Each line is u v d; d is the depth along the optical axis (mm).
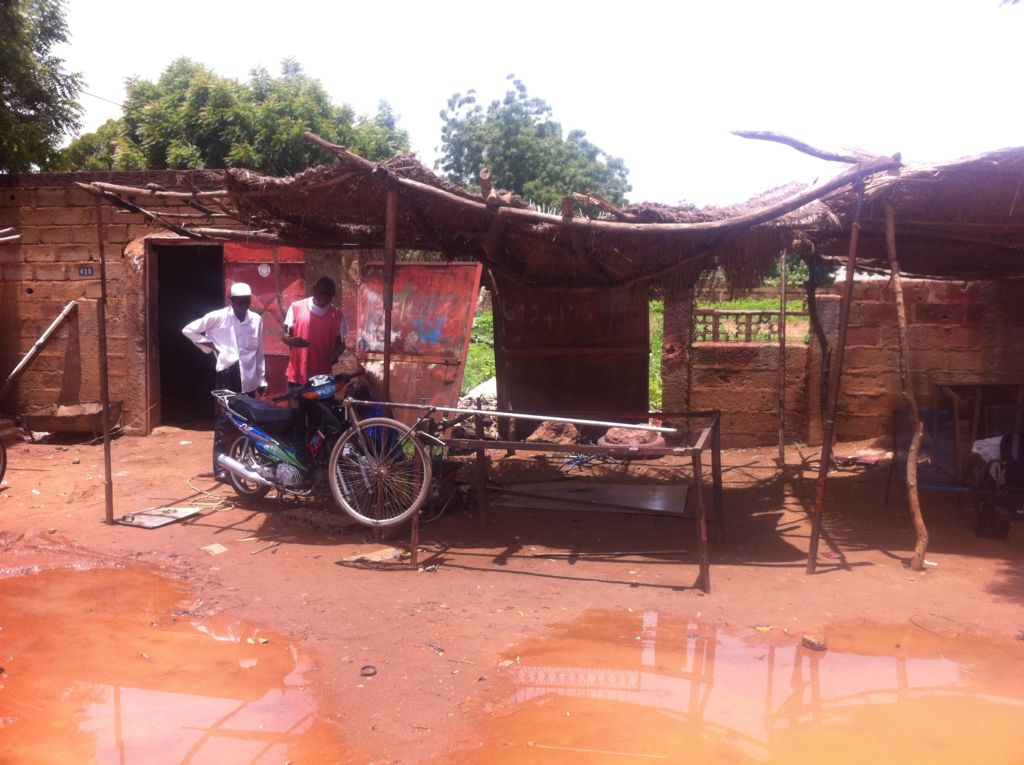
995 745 3484
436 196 5977
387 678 4117
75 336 11430
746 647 4520
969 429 9180
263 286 10906
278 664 4285
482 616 4961
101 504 7629
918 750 3441
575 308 10414
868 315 9891
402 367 8422
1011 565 5953
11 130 12898
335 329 7797
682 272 7086
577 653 4418
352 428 6312
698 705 3838
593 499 7863
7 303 11602
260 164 22000
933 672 4215
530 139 40812
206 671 4191
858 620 4914
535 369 10562
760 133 5617
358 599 5238
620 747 3447
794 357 10266
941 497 8039
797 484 8555
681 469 9398
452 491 7332
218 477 7727
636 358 10477
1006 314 9438
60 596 5289
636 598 5277
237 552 6207
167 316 15047
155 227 11117
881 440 9922
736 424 10453
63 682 4043
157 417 11578
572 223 5852
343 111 25031
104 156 22906
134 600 5230
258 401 7199
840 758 3375
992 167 5410
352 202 6719
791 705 3846
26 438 11078
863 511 7516
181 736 3527
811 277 9609
